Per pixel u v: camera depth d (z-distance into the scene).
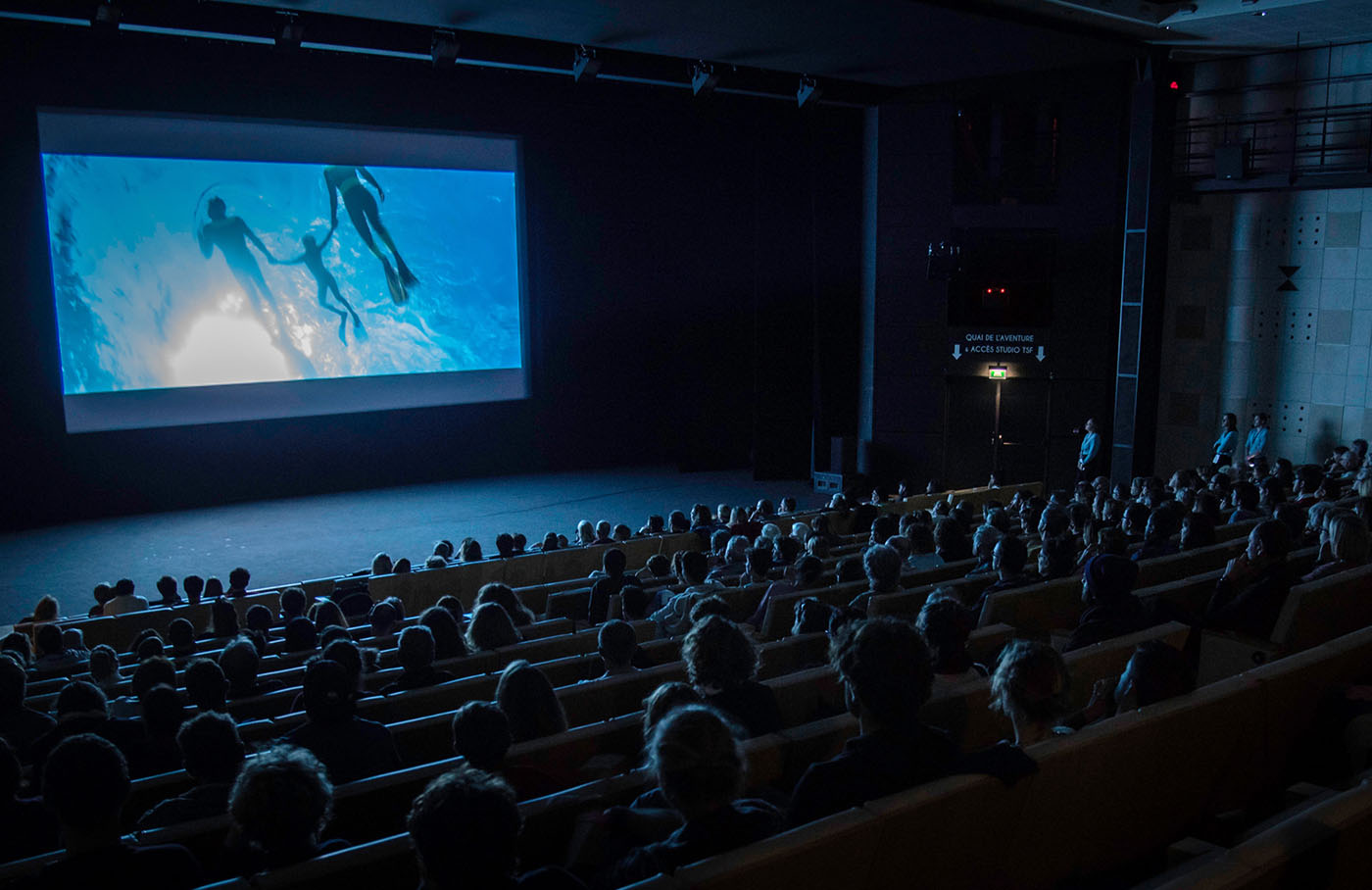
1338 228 14.68
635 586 6.69
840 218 18.52
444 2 11.82
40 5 11.06
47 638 6.93
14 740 4.53
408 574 9.56
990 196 17.06
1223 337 15.93
